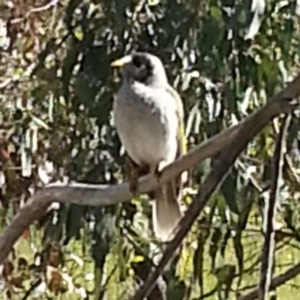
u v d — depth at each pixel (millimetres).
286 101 3289
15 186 7070
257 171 5949
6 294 7270
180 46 5508
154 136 5391
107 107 5781
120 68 5719
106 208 5824
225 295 6328
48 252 6973
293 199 6695
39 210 4848
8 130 7000
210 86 5527
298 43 5625
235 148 3326
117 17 5527
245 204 5660
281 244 7430
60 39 6621
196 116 5629
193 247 6676
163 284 6152
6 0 7152
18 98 6895
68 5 5926
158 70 5520
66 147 6441
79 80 5738
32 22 7129
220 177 3311
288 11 5457
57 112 6379
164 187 5137
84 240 6246
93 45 5715
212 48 5230
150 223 6668
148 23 5668
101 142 6004
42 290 7246
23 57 7145
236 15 4953
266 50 5457
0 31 7160
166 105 5414
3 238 4965
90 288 7926
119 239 6520
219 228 6078
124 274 6641
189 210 3334
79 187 4613
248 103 5508
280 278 6141
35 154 6809
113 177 6059
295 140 5863
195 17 5258
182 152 5566
